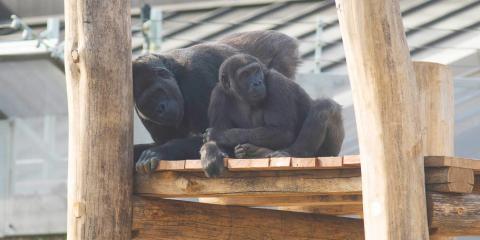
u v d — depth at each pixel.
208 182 18.17
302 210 23.06
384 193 15.39
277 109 19.55
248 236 20.31
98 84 18.48
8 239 40.88
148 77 20.86
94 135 18.39
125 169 18.58
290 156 18.58
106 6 18.69
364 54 15.51
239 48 23.41
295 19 34.91
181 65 21.81
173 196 18.78
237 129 19.48
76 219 18.23
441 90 20.23
